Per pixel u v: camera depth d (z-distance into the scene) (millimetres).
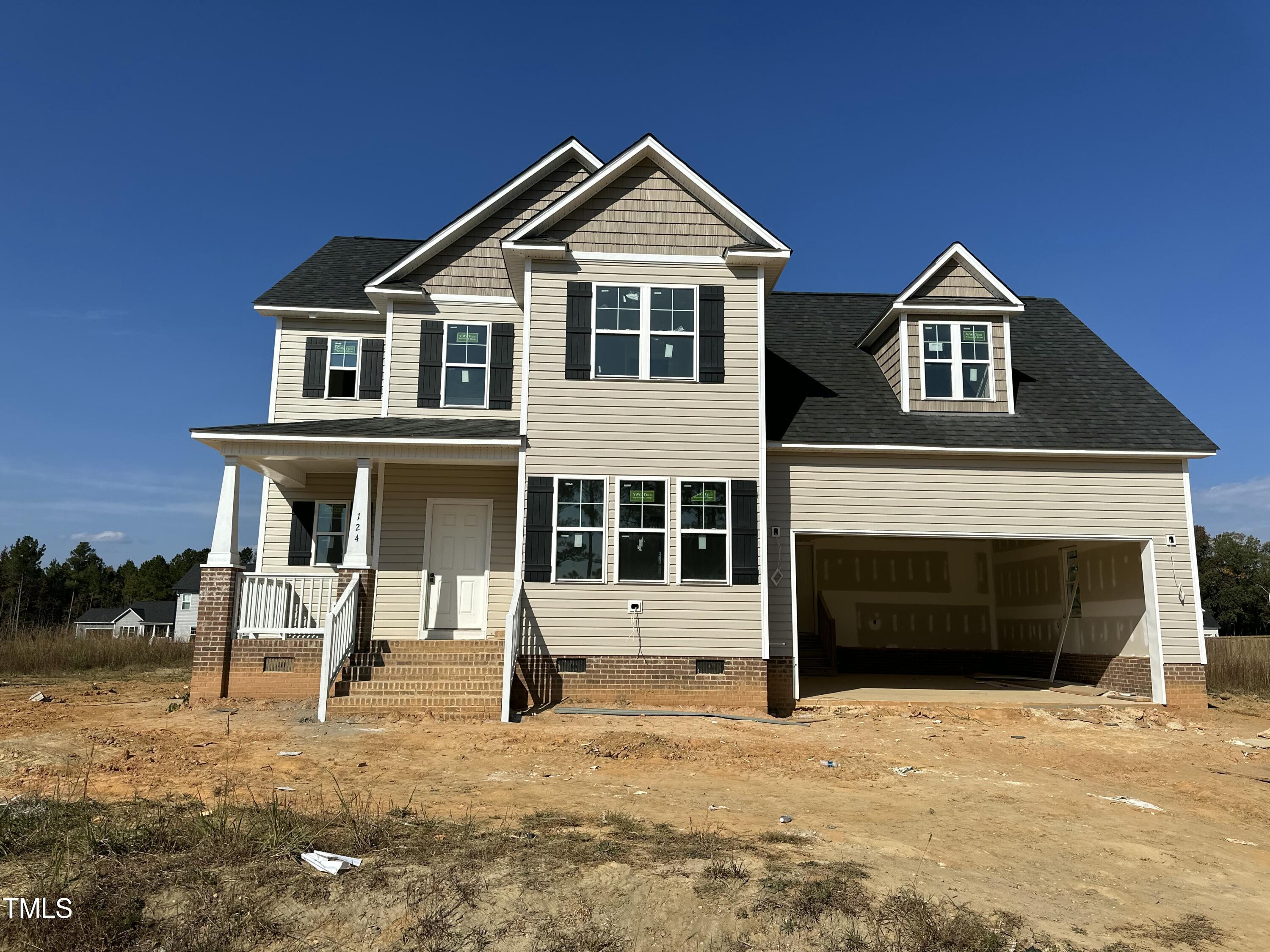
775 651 15539
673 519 15102
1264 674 20469
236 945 5598
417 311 17562
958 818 8641
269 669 14250
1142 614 16641
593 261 15711
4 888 6090
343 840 7000
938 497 16234
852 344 20141
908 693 17156
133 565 95438
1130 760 12156
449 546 16453
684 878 6316
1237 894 6848
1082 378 18766
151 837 6980
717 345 15602
